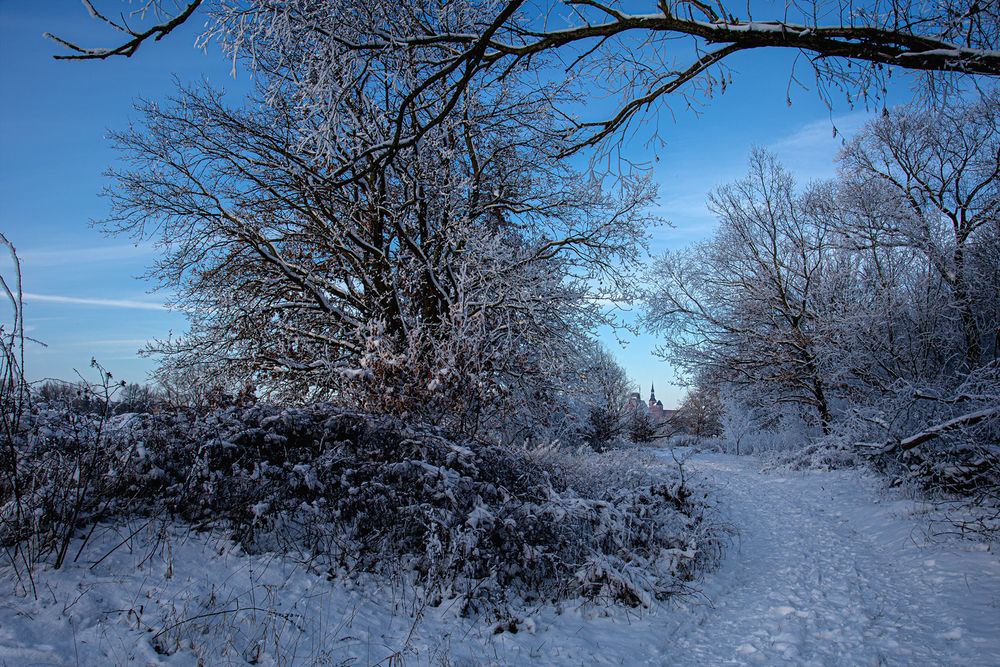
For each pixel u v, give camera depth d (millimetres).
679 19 4766
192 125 13445
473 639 4902
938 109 5559
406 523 6059
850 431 18078
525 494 7145
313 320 14523
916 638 5000
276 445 6426
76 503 4609
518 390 13023
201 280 13992
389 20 5812
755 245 25094
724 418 29281
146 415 6270
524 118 13383
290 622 4293
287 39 5660
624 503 8156
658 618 5949
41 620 3594
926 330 18719
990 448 10000
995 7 4801
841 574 7500
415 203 14070
